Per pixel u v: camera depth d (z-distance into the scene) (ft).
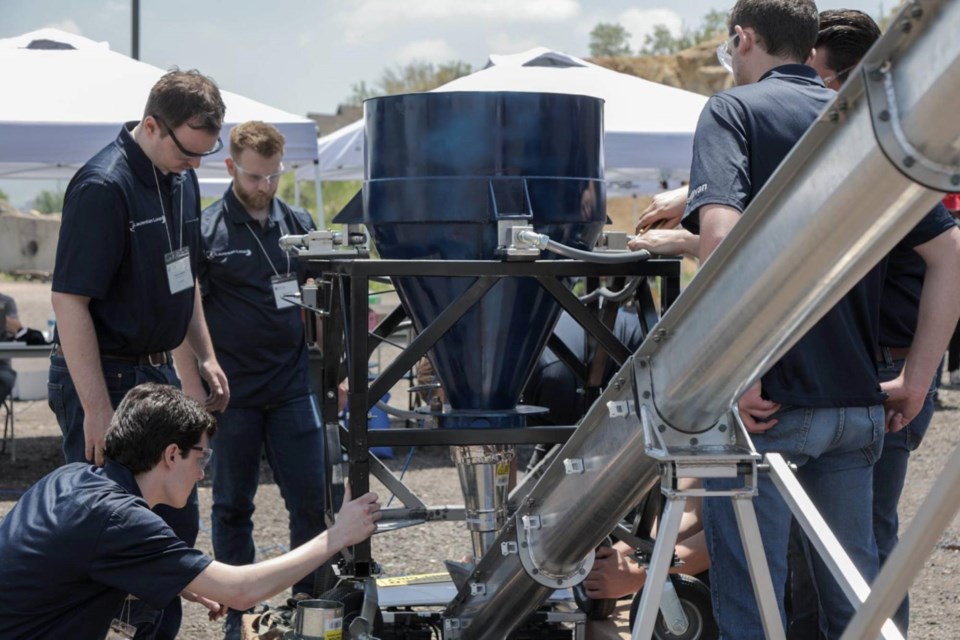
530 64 31.81
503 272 9.48
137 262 11.89
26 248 118.42
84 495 9.47
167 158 11.92
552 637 11.69
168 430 9.95
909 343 10.94
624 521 11.92
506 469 10.41
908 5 5.03
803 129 8.89
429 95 9.72
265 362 15.30
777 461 7.50
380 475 10.36
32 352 27.68
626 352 9.82
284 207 16.47
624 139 29.12
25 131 25.30
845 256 5.91
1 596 9.34
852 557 9.58
